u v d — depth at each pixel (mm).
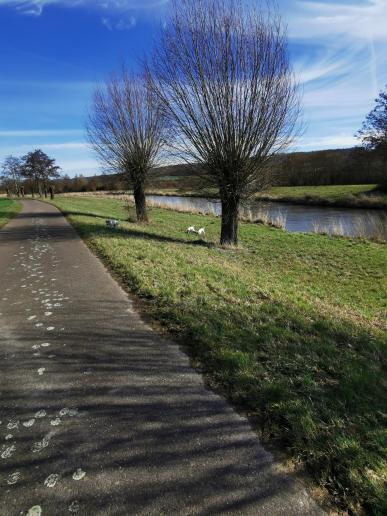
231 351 4195
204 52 12461
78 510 2326
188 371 3957
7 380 3895
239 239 17328
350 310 7434
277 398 3371
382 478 2508
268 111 12883
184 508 2326
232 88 12539
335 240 17547
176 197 54438
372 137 29438
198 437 2957
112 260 9117
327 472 2576
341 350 4625
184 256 10219
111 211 31891
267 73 12586
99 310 5836
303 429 2949
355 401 3389
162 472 2615
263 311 5801
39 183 65125
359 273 11547
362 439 2889
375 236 18516
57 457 2781
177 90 13039
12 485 2529
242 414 3230
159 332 4957
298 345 4523
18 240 13812
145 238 13945
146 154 20797
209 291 6668
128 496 2422
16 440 2979
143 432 3029
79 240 13164
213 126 12938
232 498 2396
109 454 2799
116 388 3680
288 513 2283
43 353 4469
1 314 5852
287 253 14266
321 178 55188
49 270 8672
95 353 4418
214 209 34031
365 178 50562
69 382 3812
